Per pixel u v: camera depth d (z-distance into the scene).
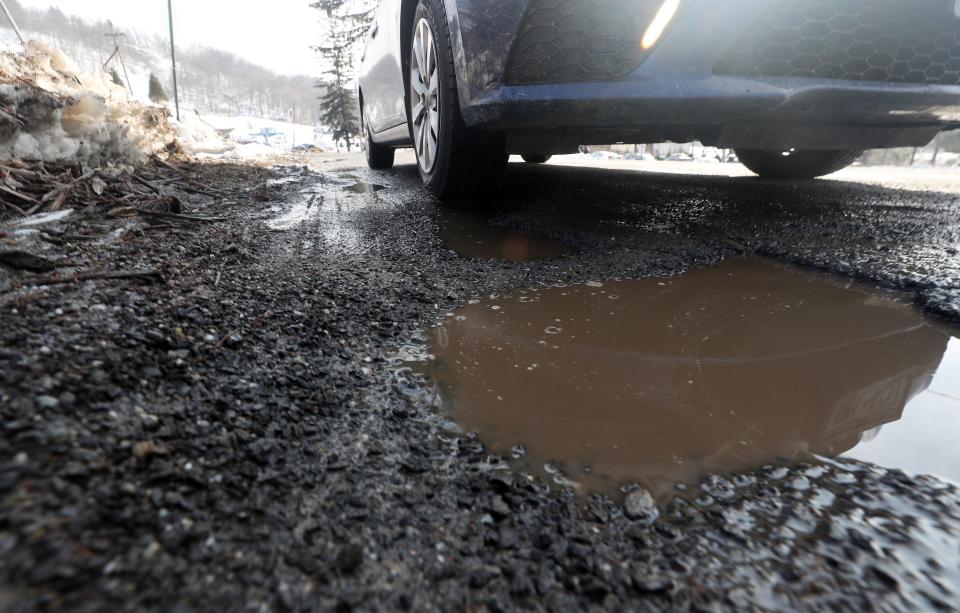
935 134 2.40
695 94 1.78
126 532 0.61
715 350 1.37
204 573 0.60
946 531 0.79
